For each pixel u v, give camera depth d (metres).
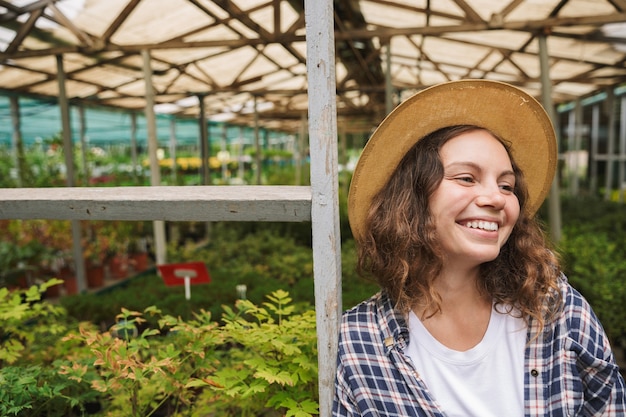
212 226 8.13
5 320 1.99
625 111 9.41
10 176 7.53
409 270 1.15
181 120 12.73
